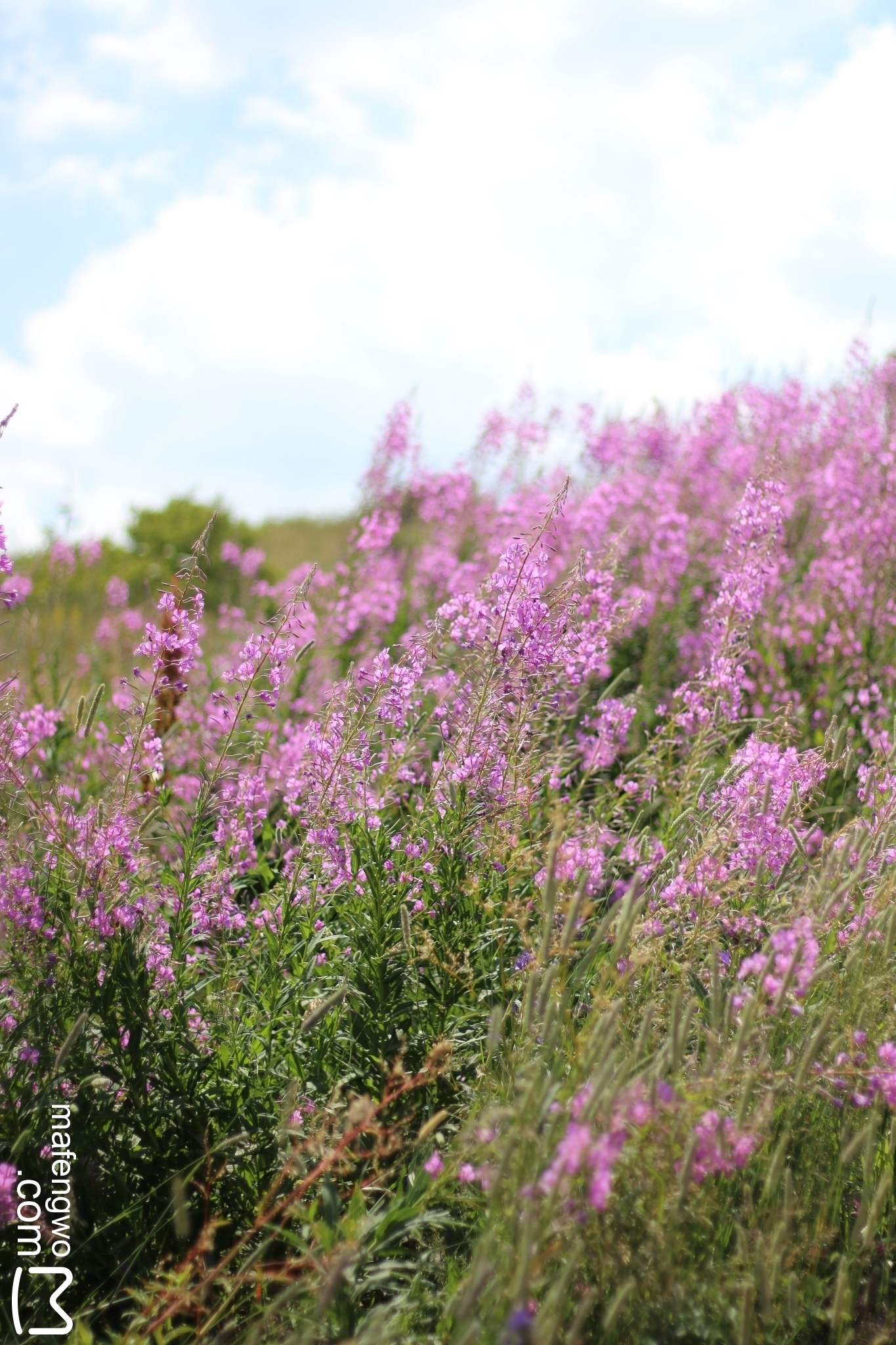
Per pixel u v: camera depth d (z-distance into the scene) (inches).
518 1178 92.2
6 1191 111.5
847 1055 114.7
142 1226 122.5
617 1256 96.3
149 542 724.0
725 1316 99.9
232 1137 125.7
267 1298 115.7
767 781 161.8
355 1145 126.3
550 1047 106.1
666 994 133.0
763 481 208.8
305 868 157.4
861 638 270.8
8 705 153.1
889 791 170.1
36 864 140.5
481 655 161.9
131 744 151.3
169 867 157.8
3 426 129.9
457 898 146.5
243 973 149.9
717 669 201.2
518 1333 78.5
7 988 134.0
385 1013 134.7
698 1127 99.7
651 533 331.3
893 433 321.1
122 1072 126.4
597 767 191.5
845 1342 102.2
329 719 164.6
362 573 327.6
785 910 148.6
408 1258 118.2
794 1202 106.6
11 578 327.3
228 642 371.9
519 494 362.6
